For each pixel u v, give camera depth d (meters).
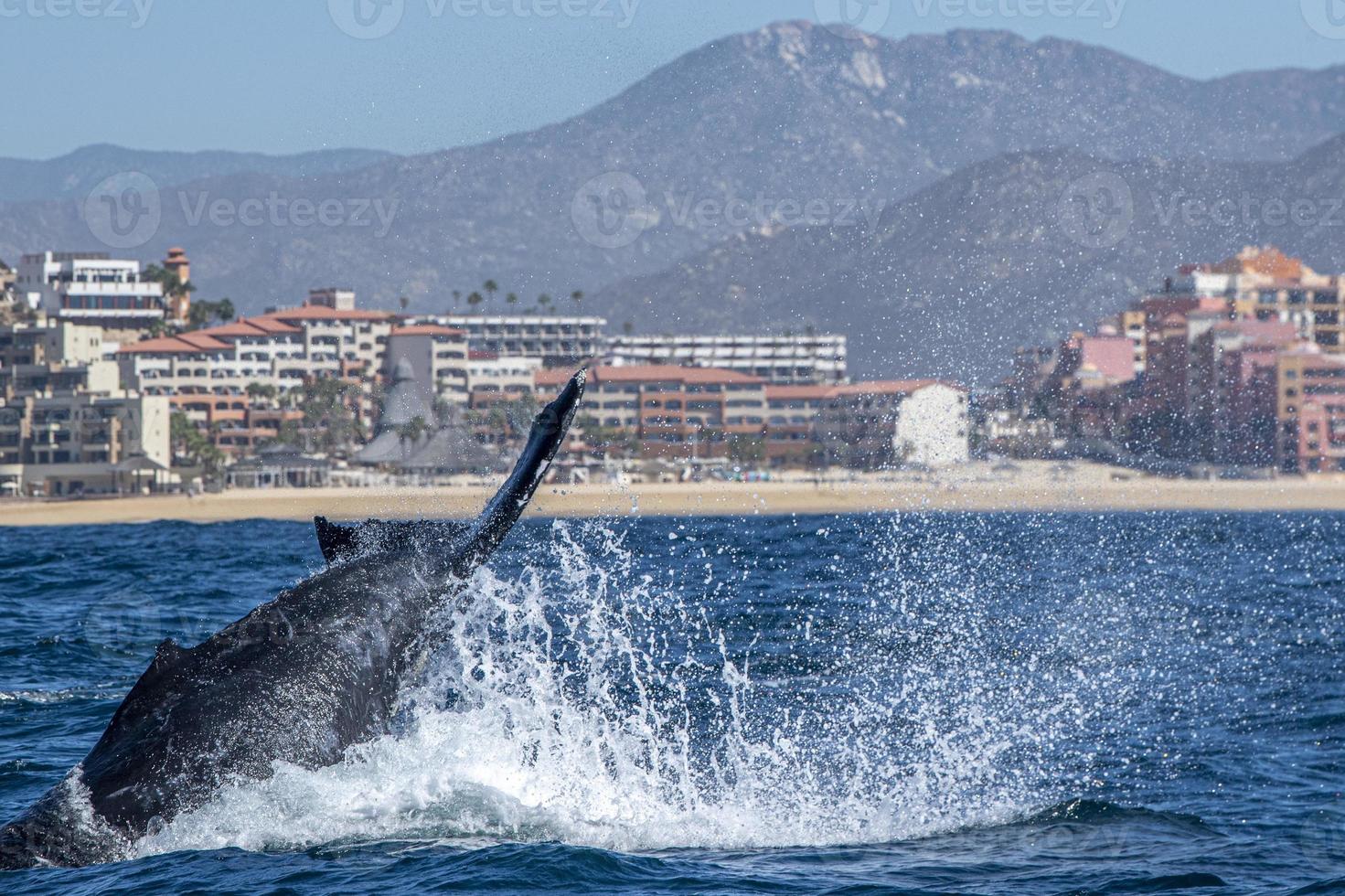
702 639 84.12
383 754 42.59
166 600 117.94
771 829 45.53
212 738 39.84
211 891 36.19
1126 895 38.47
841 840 44.34
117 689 72.69
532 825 43.44
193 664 41.16
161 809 38.91
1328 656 84.50
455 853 40.00
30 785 51.31
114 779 39.09
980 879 39.88
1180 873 40.38
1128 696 70.62
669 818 45.91
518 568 135.00
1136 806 48.44
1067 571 144.62
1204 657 84.06
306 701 40.88
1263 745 59.28
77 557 193.62
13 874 36.97
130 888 36.25
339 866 38.53
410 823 42.06
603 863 39.94
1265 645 90.06
